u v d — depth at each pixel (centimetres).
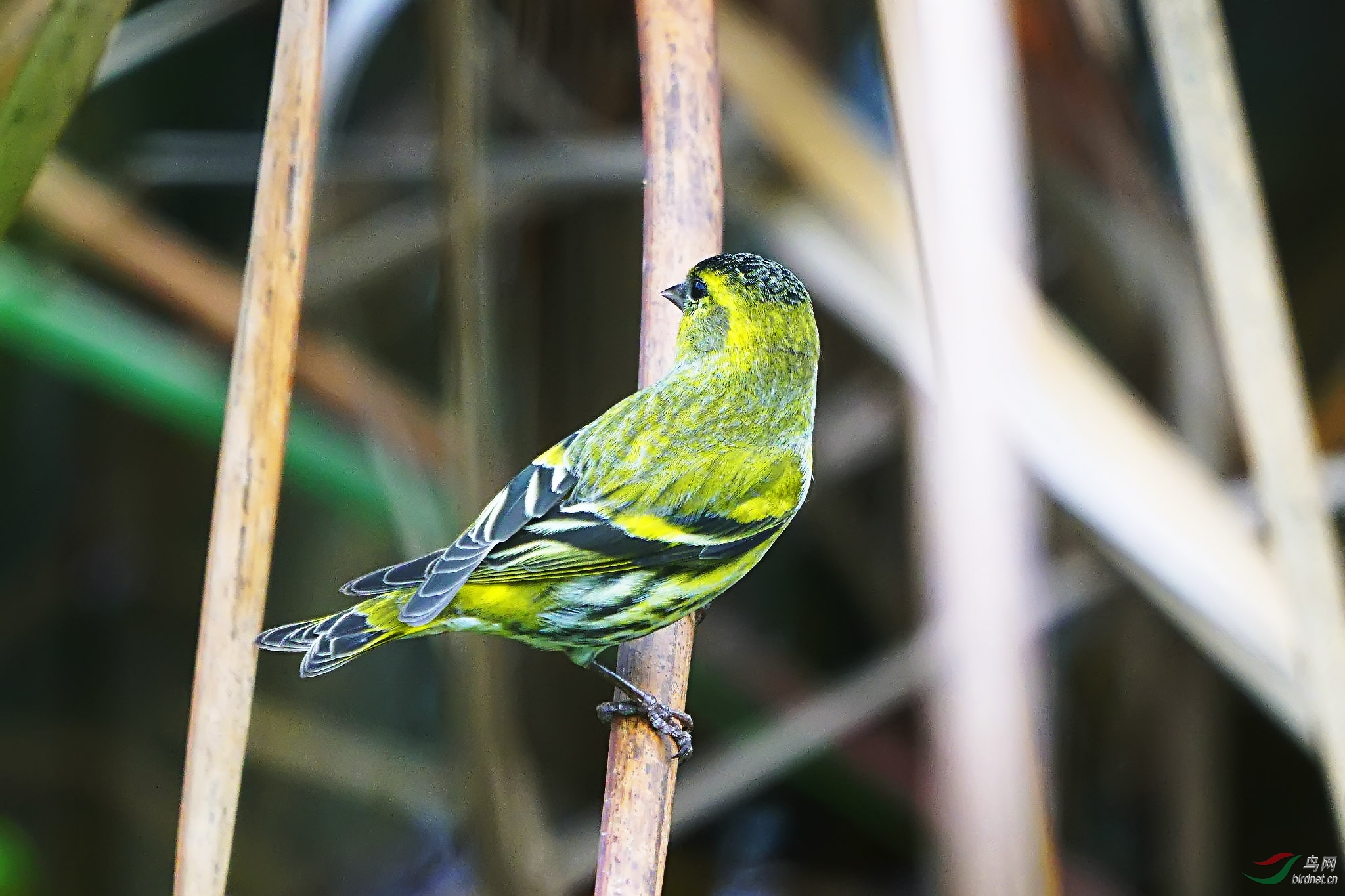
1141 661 1095
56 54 521
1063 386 540
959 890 381
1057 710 1111
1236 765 1183
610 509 705
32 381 1214
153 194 1237
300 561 1195
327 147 795
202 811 471
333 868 1212
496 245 1088
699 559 715
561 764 1205
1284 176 1279
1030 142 940
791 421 778
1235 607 523
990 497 414
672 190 681
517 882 779
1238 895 1161
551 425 1147
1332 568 482
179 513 1259
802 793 1229
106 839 1224
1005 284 447
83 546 1256
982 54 461
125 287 1055
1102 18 887
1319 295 1220
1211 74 515
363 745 1171
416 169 1116
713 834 1232
